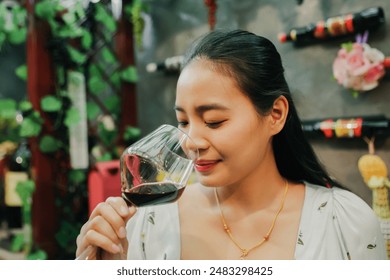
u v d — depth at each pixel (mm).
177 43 2867
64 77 2402
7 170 2469
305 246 1108
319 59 2162
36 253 2301
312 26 2070
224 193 1206
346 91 2064
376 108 1956
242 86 1017
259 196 1171
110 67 2990
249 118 1029
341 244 1147
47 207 2348
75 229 2438
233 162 1027
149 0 3027
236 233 1158
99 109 2686
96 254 1008
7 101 2307
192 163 996
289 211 1175
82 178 2475
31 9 2281
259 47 1098
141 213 1298
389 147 1924
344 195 1214
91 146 2600
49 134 2342
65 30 2385
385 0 1903
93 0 2564
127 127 2854
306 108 2236
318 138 2193
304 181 1295
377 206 1860
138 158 970
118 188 2285
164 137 995
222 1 2605
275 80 1116
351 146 2066
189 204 1262
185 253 1177
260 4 2414
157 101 3002
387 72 1911
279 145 1273
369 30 1956
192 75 1016
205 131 1014
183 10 2805
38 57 2299
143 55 3107
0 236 2596
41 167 2324
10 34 2291
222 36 1094
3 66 3486
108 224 961
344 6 2053
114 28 2707
